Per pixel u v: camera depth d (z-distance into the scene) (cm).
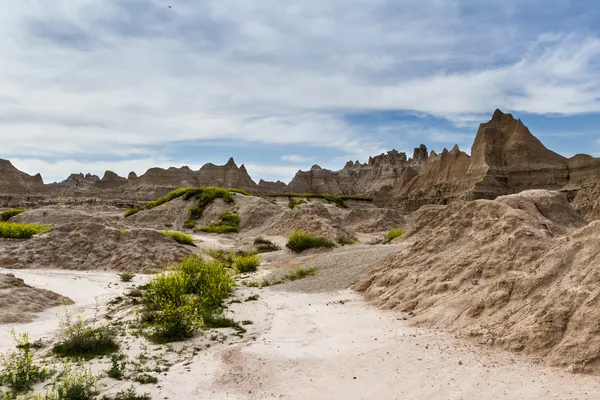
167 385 866
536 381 831
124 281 2202
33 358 1029
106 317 1434
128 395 809
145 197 12762
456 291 1342
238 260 2661
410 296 1442
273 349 1070
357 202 9962
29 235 3559
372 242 4088
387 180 16375
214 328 1274
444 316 1227
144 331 1229
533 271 1202
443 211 1991
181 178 14812
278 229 4594
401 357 985
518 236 1390
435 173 11088
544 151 9900
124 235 3034
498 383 833
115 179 16038
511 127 10525
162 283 1585
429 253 1672
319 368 953
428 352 1004
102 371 930
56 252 2766
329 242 3334
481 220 1659
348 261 2245
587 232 1230
